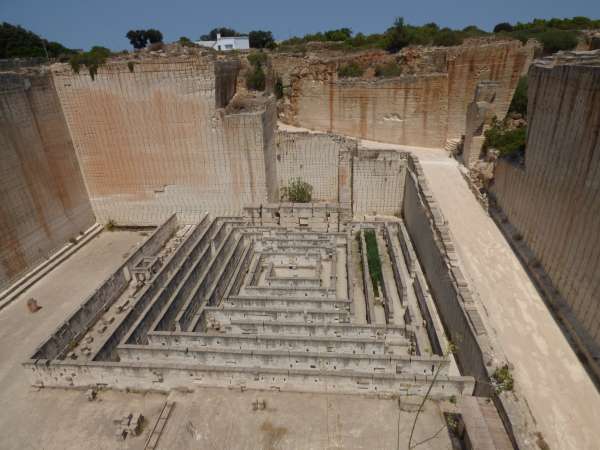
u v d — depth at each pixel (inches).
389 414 616.4
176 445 577.0
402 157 1326.3
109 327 909.8
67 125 1255.5
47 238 1163.9
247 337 786.8
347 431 590.6
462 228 1058.7
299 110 1784.0
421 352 761.0
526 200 970.7
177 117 1227.9
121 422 618.5
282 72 1830.7
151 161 1299.2
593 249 687.7
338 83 1643.7
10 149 1047.0
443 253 887.1
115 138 1272.1
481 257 951.0
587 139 727.1
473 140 1344.7
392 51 1909.4
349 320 880.3
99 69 1179.3
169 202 1358.3
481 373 634.8
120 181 1336.1
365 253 1118.4
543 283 836.0
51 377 716.7
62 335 818.8
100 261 1190.9
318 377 652.1
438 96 1536.7
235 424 606.2
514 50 1481.3
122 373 693.3
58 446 608.7
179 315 863.1
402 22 1898.4
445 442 566.3
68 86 1206.3
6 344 866.1
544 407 600.1
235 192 1322.6
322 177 1493.6
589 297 690.2
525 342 716.0
